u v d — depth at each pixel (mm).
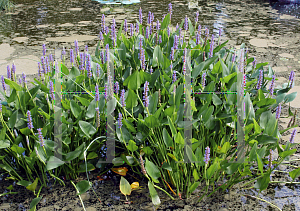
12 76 1931
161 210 1594
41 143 1523
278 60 3869
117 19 5973
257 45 4488
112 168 1874
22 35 4914
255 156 1562
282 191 1733
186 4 7809
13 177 1773
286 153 1596
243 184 1784
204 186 1768
